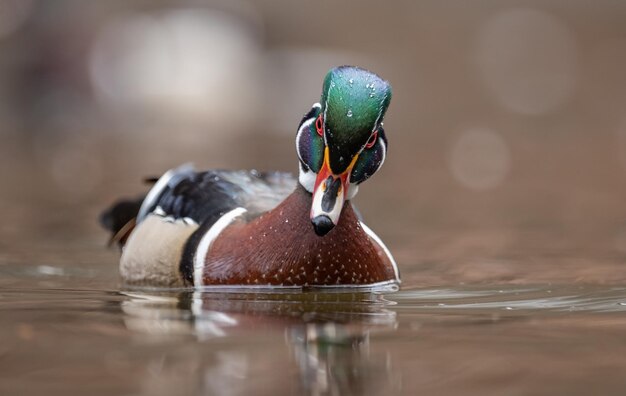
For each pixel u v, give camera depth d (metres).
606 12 43.59
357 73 8.88
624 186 19.97
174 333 7.37
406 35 42.31
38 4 35.28
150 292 9.61
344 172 8.90
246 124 33.50
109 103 34.88
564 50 40.16
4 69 33.84
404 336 7.37
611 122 30.95
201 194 10.59
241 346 6.95
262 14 42.03
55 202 17.73
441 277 10.78
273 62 38.69
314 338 7.24
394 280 10.19
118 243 12.80
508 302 8.98
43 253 12.71
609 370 6.38
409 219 16.05
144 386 5.93
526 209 17.14
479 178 21.36
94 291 9.72
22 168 22.47
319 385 5.99
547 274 10.98
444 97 35.38
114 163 23.25
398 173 22.08
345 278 9.59
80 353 6.70
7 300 9.01
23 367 6.36
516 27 42.59
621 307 8.68
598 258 12.27
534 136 28.55
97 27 36.34
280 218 9.55
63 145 27.03
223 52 37.75
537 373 6.30
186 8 39.59
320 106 9.23
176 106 35.44
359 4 44.16
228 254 9.70
